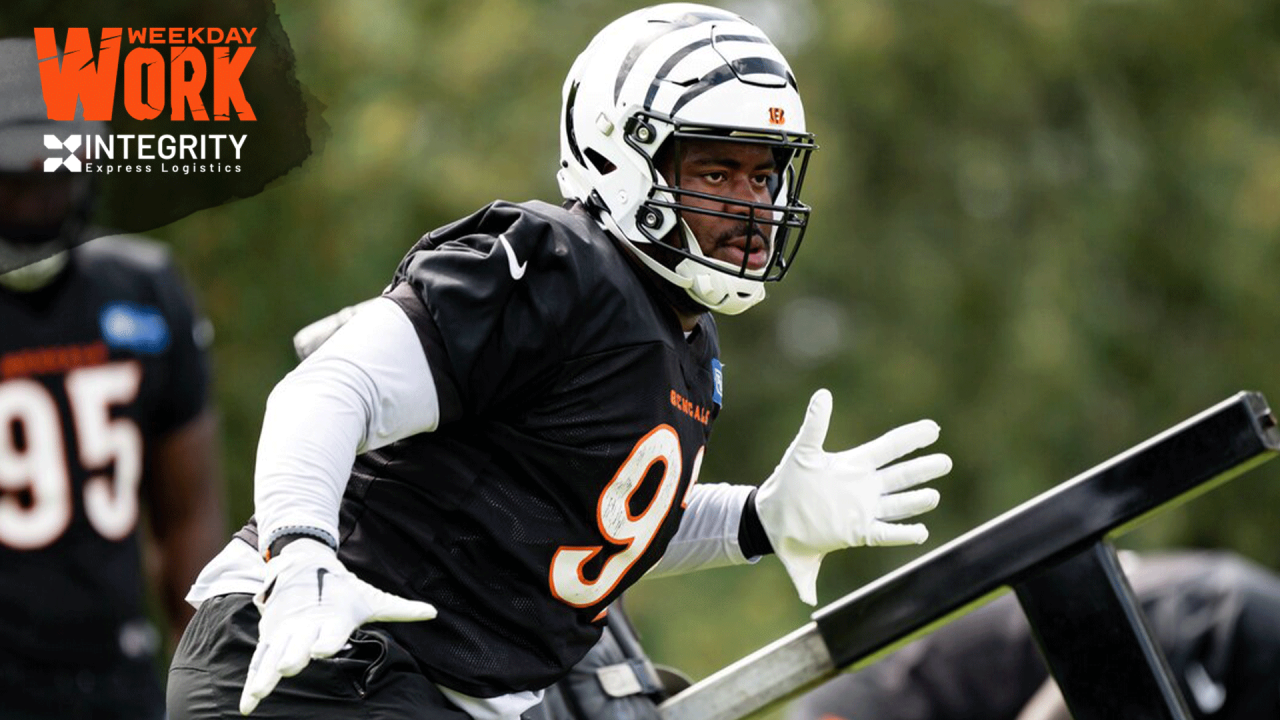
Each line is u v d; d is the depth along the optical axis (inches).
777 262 454.0
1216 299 1619.1
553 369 415.5
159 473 684.1
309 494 382.3
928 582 474.6
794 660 491.5
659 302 438.3
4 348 641.6
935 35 1557.6
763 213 443.2
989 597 470.0
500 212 422.6
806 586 489.7
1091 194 1605.6
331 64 1352.1
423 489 419.8
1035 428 1505.9
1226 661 625.0
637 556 439.2
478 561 420.8
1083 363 1526.8
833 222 1530.5
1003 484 1483.8
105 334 659.4
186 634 433.4
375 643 410.9
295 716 410.0
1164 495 449.7
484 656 422.9
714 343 462.0
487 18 1408.7
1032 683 662.5
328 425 390.6
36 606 640.4
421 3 1434.5
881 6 1530.5
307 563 369.4
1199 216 1617.9
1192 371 1592.0
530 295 412.2
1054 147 1621.6
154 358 671.1
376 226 1347.2
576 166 445.7
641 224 433.1
